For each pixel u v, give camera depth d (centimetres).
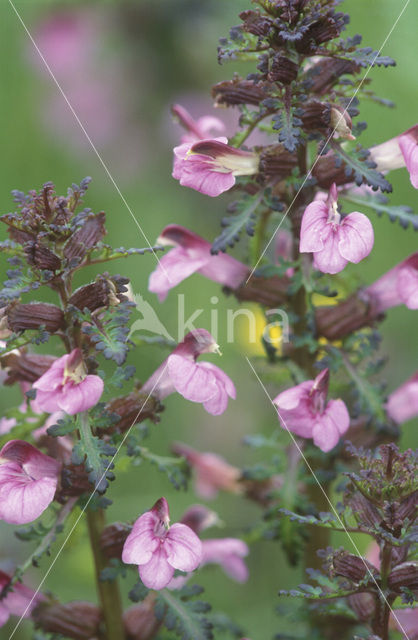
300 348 67
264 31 63
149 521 62
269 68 63
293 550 68
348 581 62
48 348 77
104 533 64
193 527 71
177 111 67
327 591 62
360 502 62
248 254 69
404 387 70
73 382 61
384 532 61
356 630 67
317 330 67
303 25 63
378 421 67
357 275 69
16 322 62
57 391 61
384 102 65
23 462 62
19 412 65
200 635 64
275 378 69
